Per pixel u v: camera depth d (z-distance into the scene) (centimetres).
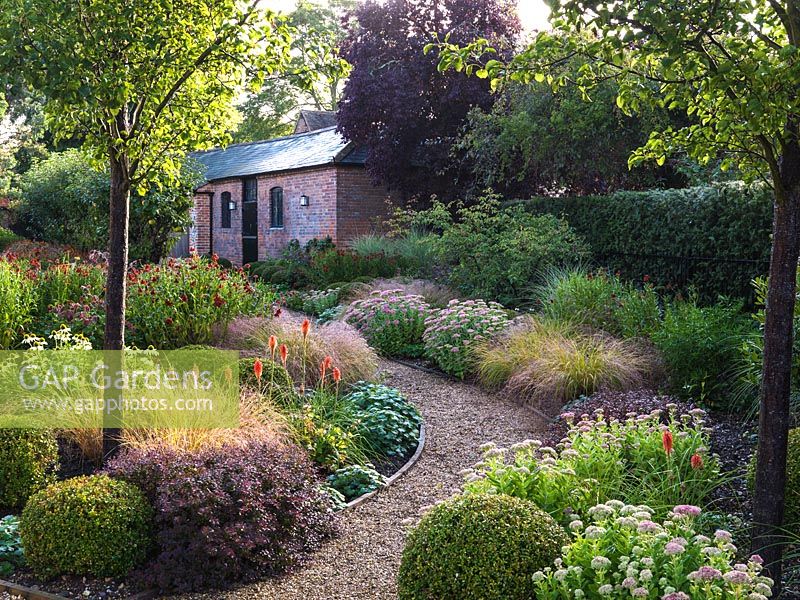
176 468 432
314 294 1340
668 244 1042
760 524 368
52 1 392
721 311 789
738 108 339
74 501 401
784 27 364
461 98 1633
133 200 1438
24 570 406
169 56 445
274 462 465
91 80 415
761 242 894
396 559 431
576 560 315
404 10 1700
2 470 478
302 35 500
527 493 402
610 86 1231
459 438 672
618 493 437
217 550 397
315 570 419
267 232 2150
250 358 691
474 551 331
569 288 948
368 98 1697
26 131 2998
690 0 329
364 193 1880
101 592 386
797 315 575
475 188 1609
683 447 479
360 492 536
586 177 1422
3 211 2238
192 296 878
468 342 882
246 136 3675
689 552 302
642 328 845
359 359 791
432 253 1410
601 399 659
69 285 928
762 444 367
